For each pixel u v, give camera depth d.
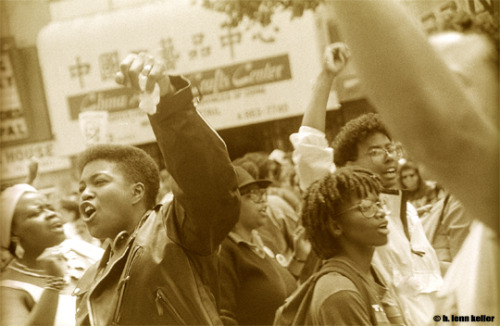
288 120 15.23
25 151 16.19
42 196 3.21
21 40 16.20
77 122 16.03
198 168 2.58
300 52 14.70
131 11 15.82
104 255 3.06
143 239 2.86
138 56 2.35
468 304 1.53
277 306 4.35
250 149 15.35
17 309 3.02
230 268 4.33
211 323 2.74
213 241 2.77
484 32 1.32
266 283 4.34
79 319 2.93
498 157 1.07
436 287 3.80
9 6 16.09
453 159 1.08
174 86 2.54
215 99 15.25
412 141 1.08
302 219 3.10
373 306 2.83
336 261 2.95
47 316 2.99
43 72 16.12
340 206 3.01
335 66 3.89
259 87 14.99
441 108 1.06
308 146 3.76
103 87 15.91
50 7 16.19
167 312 2.75
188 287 2.75
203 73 15.38
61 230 3.19
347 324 2.72
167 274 2.76
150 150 15.76
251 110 15.12
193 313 2.74
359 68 1.08
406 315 3.66
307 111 3.87
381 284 3.17
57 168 16.16
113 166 3.11
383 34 1.06
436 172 1.10
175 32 15.43
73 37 15.95
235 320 4.32
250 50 14.99
